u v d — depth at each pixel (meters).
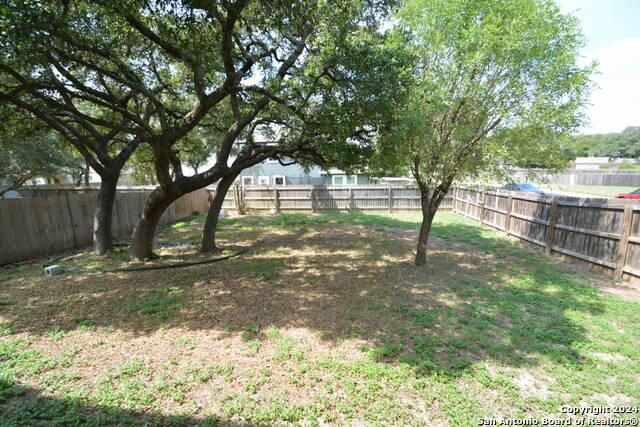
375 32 6.58
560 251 6.77
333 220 12.35
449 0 4.31
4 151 11.87
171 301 4.52
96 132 7.02
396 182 16.73
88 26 4.18
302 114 5.27
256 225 11.41
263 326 3.79
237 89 4.92
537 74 4.29
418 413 2.46
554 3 4.17
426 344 3.39
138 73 6.25
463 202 13.11
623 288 5.01
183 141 9.82
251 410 2.44
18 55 3.47
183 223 11.87
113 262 6.51
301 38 6.27
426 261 6.56
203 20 3.64
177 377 2.82
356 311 4.21
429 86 4.36
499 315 4.12
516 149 4.55
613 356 3.24
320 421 2.37
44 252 7.26
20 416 2.31
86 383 2.72
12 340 3.41
